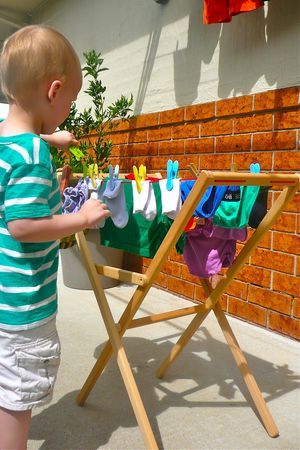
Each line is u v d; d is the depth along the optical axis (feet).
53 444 6.04
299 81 9.11
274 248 9.84
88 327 10.21
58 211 4.97
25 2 19.95
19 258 4.57
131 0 14.11
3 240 4.56
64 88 4.86
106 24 15.55
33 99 4.76
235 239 6.40
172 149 12.56
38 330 4.73
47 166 4.50
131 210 6.23
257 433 6.44
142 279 5.95
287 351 9.16
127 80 14.53
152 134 13.32
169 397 7.33
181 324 10.51
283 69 9.42
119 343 6.01
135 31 13.98
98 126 14.28
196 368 8.38
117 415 6.77
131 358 8.71
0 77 4.89
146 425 5.51
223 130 10.91
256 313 10.32
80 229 4.78
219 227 6.20
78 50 17.54
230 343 6.91
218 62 10.96
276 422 6.72
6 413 4.75
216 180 5.10
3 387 4.71
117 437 6.24
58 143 6.41
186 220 5.40
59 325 10.30
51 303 4.88
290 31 9.27
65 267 13.35
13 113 4.88
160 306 11.76
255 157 10.14
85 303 11.96
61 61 4.76
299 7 9.07
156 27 13.03
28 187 4.33
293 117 9.28
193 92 11.75
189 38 11.81
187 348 9.23
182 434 6.35
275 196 9.71
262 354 9.00
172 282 12.78
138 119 13.85
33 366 4.75
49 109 4.86
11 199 4.33
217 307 7.09
